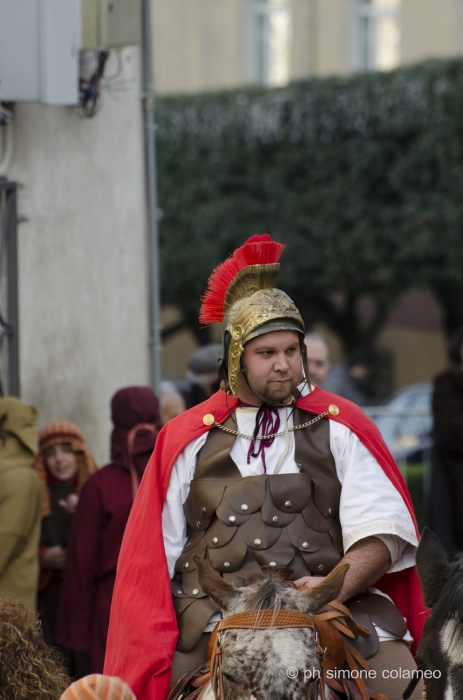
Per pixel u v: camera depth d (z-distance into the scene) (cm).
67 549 859
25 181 1027
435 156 2683
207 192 3036
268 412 601
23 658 482
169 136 3077
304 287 3005
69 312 1078
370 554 581
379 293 2969
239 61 3756
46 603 921
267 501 579
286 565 571
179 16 3838
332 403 612
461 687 475
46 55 961
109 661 589
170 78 3866
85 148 1097
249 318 577
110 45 1030
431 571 521
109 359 1127
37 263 1043
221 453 596
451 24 3300
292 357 585
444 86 2648
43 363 1051
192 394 1245
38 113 1041
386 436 1730
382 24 3569
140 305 1169
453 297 3180
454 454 1172
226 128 2986
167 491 605
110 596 831
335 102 2819
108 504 837
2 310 973
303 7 3650
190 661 575
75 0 970
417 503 1639
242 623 466
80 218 1091
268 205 2958
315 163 2877
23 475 837
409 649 602
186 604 582
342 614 545
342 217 2866
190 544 594
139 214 1171
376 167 2792
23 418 866
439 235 2734
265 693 443
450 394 1182
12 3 960
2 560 817
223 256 3034
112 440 868
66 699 406
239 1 3744
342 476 599
